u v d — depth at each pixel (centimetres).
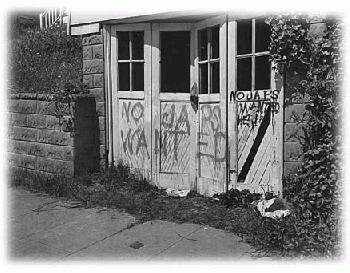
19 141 724
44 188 644
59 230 479
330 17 453
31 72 847
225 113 546
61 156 662
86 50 693
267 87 512
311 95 462
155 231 468
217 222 484
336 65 450
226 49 543
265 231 435
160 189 620
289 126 486
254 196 524
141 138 645
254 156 527
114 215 524
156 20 605
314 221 444
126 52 654
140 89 646
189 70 607
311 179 459
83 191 606
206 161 587
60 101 657
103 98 674
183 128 612
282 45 474
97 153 682
